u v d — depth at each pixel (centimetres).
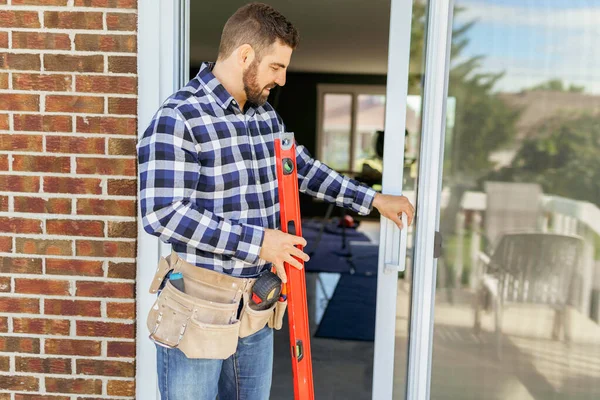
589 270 191
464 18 183
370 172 561
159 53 179
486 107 186
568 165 187
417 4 182
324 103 928
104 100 180
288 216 142
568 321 193
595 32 182
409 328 195
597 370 195
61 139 181
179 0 181
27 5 177
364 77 916
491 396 198
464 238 191
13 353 190
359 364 300
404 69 182
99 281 186
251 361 159
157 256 185
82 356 189
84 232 184
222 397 168
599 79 183
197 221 128
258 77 138
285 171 141
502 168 188
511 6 183
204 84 138
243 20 135
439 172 188
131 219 183
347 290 446
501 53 184
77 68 179
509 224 190
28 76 180
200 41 584
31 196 183
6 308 188
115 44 178
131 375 190
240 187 139
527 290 193
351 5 420
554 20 182
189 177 130
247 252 133
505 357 196
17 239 185
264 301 142
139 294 187
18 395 192
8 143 182
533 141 186
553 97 185
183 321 135
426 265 189
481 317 194
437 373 198
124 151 181
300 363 150
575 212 188
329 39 587
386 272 188
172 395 145
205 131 133
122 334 188
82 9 177
